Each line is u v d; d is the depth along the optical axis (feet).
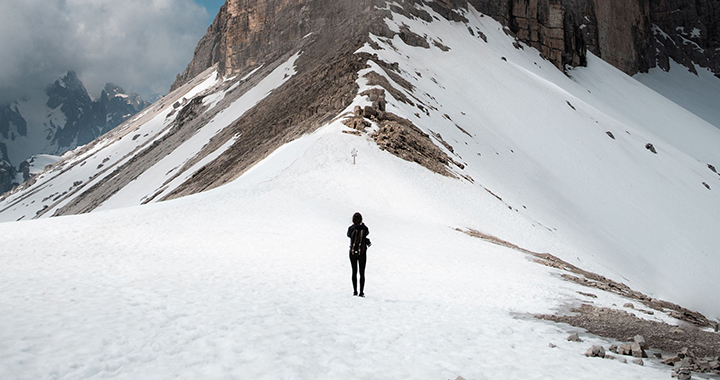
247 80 430.20
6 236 60.34
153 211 79.51
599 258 133.69
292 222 80.59
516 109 265.95
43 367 22.62
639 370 28.63
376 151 131.85
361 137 138.00
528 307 47.42
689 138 401.49
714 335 41.22
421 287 53.11
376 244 74.08
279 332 29.91
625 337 37.86
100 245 59.52
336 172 116.67
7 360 22.76
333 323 34.24
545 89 314.55
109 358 24.39
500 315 42.88
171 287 41.75
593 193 210.59
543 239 119.14
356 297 44.98
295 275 53.16
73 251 55.62
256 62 505.66
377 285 52.54
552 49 435.53
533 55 410.93
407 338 31.94
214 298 38.37
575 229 159.33
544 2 438.81
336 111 175.42
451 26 359.46
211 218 78.59
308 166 118.01
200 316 32.35
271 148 185.98
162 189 269.23
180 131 430.61
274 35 478.18
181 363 24.36
